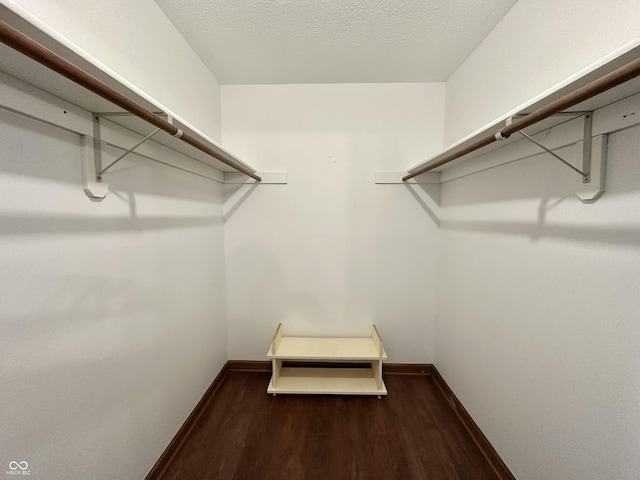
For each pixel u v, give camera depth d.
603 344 0.78
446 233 1.88
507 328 1.21
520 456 1.11
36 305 0.71
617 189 0.75
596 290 0.80
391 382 1.95
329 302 2.06
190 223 1.54
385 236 2.02
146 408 1.15
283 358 1.77
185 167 1.44
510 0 1.18
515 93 1.20
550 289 0.97
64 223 0.79
